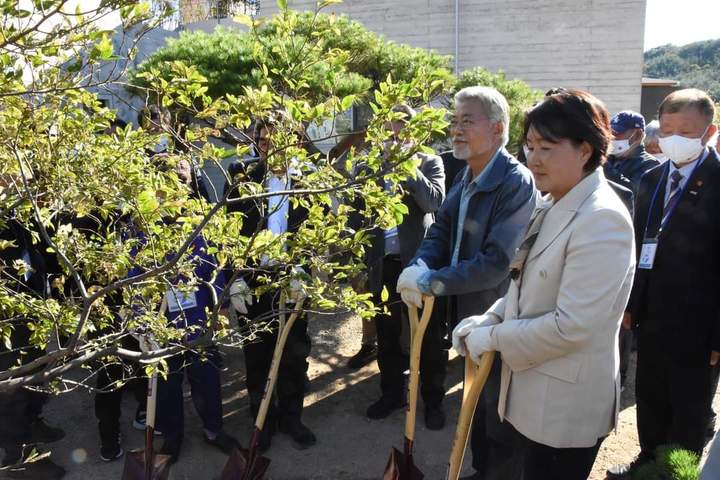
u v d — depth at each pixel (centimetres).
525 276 185
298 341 326
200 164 185
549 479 184
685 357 250
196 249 271
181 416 317
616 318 172
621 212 165
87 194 172
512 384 188
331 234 187
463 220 250
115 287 167
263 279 206
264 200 208
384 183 285
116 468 312
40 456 310
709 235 244
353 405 376
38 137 171
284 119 165
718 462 123
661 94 1278
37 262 287
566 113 167
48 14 130
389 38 1138
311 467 309
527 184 235
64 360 212
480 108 237
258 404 333
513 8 1068
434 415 344
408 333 407
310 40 190
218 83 415
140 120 194
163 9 158
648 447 274
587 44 1043
